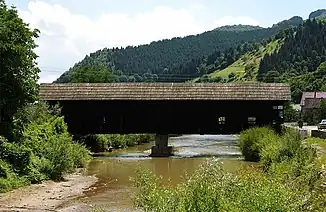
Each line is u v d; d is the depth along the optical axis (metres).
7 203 17.59
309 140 28.66
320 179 13.87
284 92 41.31
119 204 17.64
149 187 11.45
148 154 41.56
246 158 33.91
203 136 71.56
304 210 10.30
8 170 21.30
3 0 26.92
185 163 33.25
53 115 36.72
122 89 41.97
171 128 42.16
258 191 9.62
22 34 26.28
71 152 28.50
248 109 41.72
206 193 9.36
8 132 24.83
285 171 18.05
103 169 29.59
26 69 26.39
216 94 41.19
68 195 19.91
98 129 42.41
